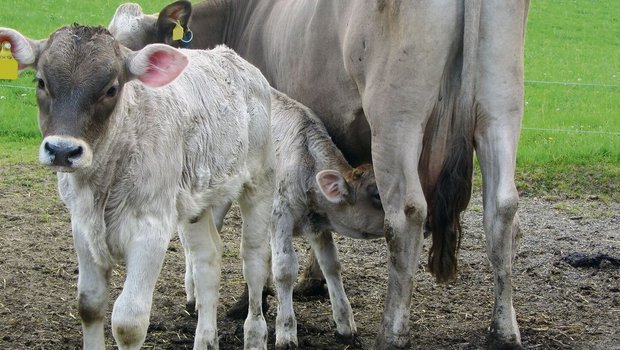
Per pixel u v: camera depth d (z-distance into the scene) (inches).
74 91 201.8
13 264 352.8
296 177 289.4
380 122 263.1
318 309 322.7
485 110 255.9
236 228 418.6
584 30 1255.5
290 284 282.7
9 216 416.5
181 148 228.7
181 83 236.7
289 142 293.9
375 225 289.0
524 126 666.2
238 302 310.3
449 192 262.2
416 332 295.6
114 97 207.2
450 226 265.3
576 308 321.7
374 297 333.7
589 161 536.7
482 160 259.1
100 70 204.2
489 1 252.1
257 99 267.7
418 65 253.4
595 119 705.0
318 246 294.7
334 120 310.8
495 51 253.0
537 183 500.4
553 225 432.5
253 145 264.2
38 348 272.7
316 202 290.0
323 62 308.3
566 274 361.1
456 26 252.1
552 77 942.4
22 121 609.6
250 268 266.8
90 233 215.3
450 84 258.7
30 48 209.2
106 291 223.1
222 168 247.8
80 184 212.7
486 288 344.2
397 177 261.0
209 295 258.4
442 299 330.6
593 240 409.4
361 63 273.7
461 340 288.0
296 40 326.0
